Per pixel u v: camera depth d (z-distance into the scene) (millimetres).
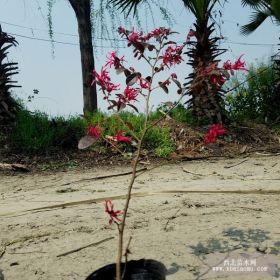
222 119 9508
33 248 2932
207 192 4465
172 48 2287
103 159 7457
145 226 3277
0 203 4547
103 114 8898
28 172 6770
